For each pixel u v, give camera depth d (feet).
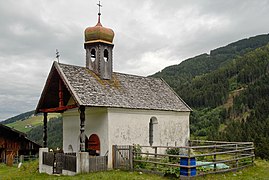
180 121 94.84
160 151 86.33
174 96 99.76
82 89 72.02
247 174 64.44
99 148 74.49
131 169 66.08
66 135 86.43
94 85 76.79
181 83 453.58
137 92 86.84
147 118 83.30
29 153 154.81
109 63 85.20
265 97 339.98
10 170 97.96
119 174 61.41
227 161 66.23
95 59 84.33
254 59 452.35
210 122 315.58
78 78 75.61
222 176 60.44
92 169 66.69
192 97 389.39
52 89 79.05
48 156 76.84
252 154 77.15
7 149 146.72
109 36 85.71
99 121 75.05
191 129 301.84
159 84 101.09
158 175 60.75
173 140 91.35
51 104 83.66
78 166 65.10
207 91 391.65
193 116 338.95
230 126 287.89
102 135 73.97
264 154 127.34
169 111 90.63
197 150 97.71
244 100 356.59
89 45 85.25
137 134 79.66
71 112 84.58
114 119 74.59
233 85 417.49
